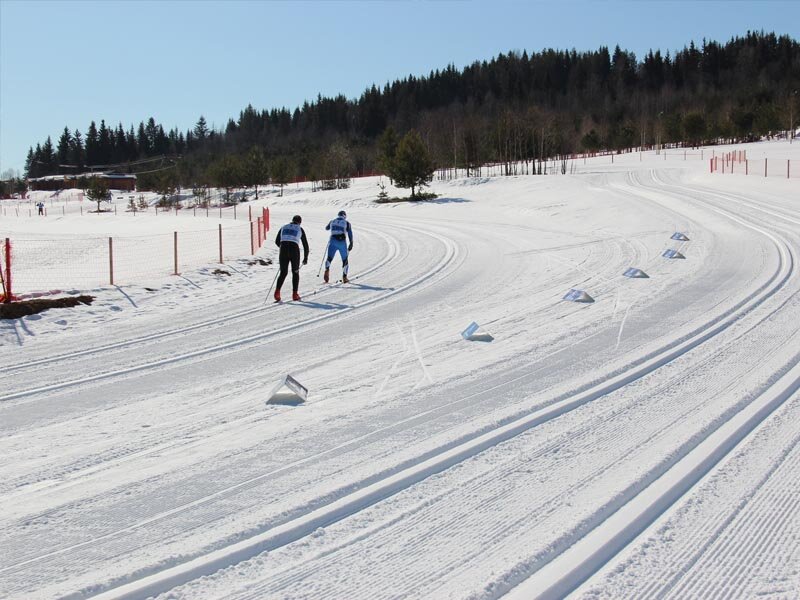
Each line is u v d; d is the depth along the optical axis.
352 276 17.39
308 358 8.84
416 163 52.84
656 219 26.88
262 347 9.66
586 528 3.90
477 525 3.97
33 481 4.85
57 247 31.02
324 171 79.56
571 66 177.00
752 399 6.28
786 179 39.62
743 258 16.38
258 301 13.84
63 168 190.62
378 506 4.26
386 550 3.71
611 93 158.25
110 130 193.12
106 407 6.86
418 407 6.38
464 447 5.24
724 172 50.31
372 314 12.05
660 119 107.19
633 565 3.52
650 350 8.27
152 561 3.61
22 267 24.33
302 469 4.89
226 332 10.81
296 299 13.79
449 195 53.75
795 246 17.89
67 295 13.67
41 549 3.78
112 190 140.25
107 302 13.29
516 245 22.94
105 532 3.98
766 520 3.97
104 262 25.25
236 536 3.88
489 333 9.63
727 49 171.38
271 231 36.56
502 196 48.12
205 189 93.94
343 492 4.46
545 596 3.25
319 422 6.03
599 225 28.06
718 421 5.69
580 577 3.43
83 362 8.96
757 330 9.11
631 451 5.07
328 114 169.50
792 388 6.61
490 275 16.58
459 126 87.69
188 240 32.56
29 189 155.88
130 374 8.29
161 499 4.44
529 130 77.75
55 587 3.37
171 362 8.88
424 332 10.23
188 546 3.78
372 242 27.20
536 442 5.34
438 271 17.83
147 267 22.94
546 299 12.57
